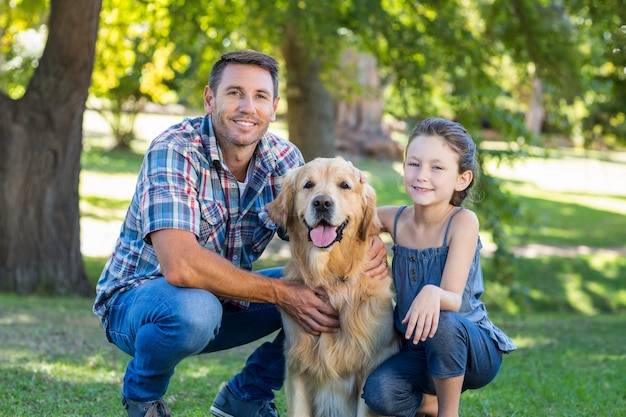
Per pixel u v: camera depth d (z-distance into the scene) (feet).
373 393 11.37
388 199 66.03
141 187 11.73
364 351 12.07
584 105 36.50
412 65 36.09
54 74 30.91
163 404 11.76
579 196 80.94
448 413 11.03
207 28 39.17
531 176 97.91
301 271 12.46
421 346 11.82
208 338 11.27
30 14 40.52
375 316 12.12
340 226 12.08
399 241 12.28
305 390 12.44
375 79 78.07
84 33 30.55
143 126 119.55
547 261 47.91
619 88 37.58
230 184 12.21
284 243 52.11
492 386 17.42
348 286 12.16
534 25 34.81
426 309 10.64
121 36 41.24
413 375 11.57
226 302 12.59
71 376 16.74
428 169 11.60
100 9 30.73
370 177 78.48
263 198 13.05
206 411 14.14
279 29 38.04
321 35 34.65
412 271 11.89
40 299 29.89
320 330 11.98
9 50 47.44
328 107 41.37
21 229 31.65
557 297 42.11
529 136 36.17
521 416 14.46
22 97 31.50
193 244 11.26
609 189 89.10
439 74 37.17
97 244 50.01
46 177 31.68
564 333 28.17
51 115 31.30
